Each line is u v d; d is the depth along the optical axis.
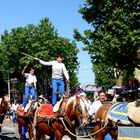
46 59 56.44
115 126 11.24
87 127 12.81
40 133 13.88
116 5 27.34
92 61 28.66
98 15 29.36
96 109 13.69
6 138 20.67
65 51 59.16
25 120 16.30
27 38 58.72
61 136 12.45
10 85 61.25
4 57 59.31
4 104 19.12
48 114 13.15
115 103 11.95
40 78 58.00
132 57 25.91
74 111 11.96
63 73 13.51
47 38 59.03
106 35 26.41
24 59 56.09
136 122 10.11
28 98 16.80
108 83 47.78
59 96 13.28
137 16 25.64
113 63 27.08
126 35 25.27
